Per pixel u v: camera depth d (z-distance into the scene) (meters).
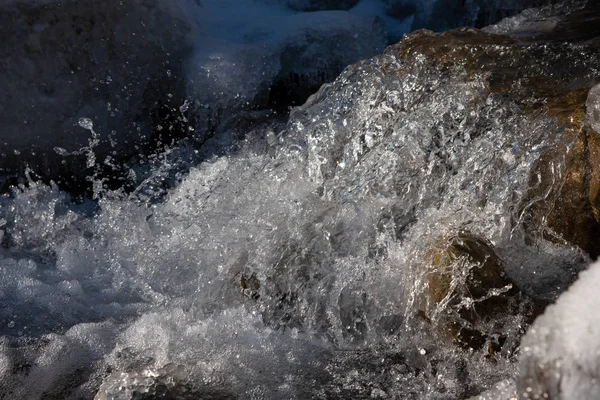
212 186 3.41
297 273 2.75
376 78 3.30
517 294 2.30
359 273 2.69
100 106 4.18
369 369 2.38
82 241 3.34
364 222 2.82
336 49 4.90
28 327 2.71
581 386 1.50
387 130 3.14
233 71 4.43
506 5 4.67
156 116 4.43
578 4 4.13
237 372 2.38
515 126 2.83
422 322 2.42
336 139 3.19
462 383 2.24
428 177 2.88
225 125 4.43
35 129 4.01
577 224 2.52
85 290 2.98
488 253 2.41
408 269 2.57
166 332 2.62
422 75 3.23
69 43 4.04
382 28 5.10
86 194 3.93
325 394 2.27
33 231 3.48
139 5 4.28
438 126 2.98
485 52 3.29
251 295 2.77
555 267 2.46
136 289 2.98
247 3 5.62
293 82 4.88
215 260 2.98
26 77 3.95
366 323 2.58
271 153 3.44
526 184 2.63
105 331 2.67
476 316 2.29
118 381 2.19
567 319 1.58
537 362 1.59
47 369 2.45
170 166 4.13
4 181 4.00
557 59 3.16
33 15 3.90
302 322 2.64
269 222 3.00
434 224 2.69
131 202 3.56
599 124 2.51
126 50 4.24
